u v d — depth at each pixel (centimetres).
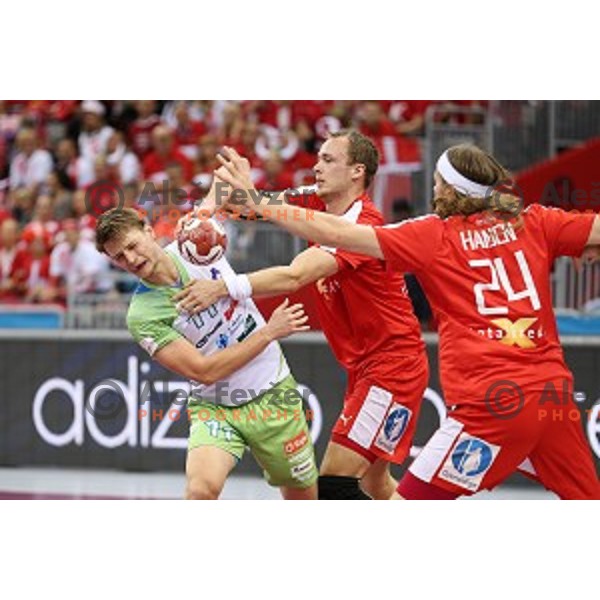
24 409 3100
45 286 3712
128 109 4041
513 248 1695
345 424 2002
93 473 2998
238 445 1839
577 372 2784
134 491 2691
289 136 3791
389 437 2005
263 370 1844
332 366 2895
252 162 3741
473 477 1670
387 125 3731
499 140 3459
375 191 3231
